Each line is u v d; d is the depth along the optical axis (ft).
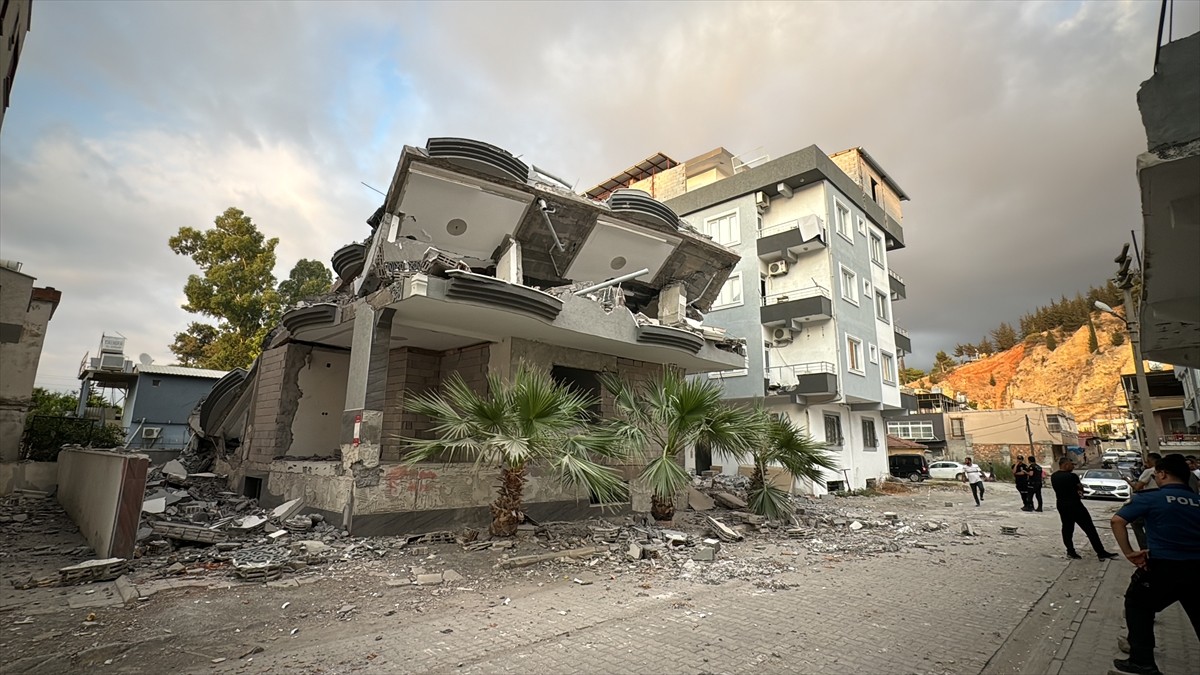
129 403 88.07
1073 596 20.63
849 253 78.74
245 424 41.81
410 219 35.01
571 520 35.04
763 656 13.91
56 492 35.96
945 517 47.29
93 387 93.50
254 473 37.58
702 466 74.13
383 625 15.78
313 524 28.22
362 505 27.14
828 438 73.72
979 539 34.81
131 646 13.73
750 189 77.41
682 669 13.01
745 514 37.27
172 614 16.06
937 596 20.24
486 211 36.83
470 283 27.50
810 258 75.00
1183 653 14.76
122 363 86.99
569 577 21.83
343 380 39.86
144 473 22.03
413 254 31.68
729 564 25.05
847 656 14.02
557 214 39.01
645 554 25.70
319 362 38.96
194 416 53.42
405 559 23.52
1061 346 376.89
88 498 26.43
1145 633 13.21
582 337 35.27
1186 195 13.69
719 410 34.83
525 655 13.73
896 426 156.15
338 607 17.30
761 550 28.89
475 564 23.04
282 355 38.19
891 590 20.98
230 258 85.81
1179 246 16.28
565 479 29.86
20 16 30.19
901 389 89.51
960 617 17.65
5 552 22.97
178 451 54.49
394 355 38.99
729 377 74.28
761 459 38.78
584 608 17.80
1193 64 12.55
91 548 23.66
